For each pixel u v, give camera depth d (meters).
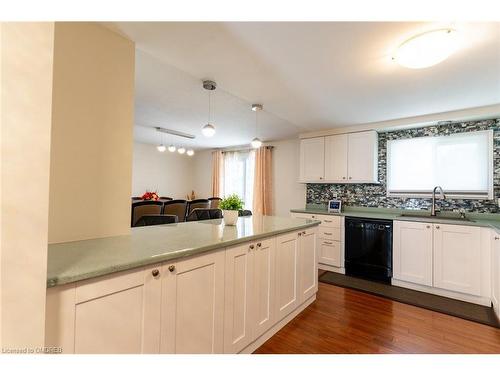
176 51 1.81
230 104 3.18
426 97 2.63
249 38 1.64
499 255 2.21
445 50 1.61
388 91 2.50
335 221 3.68
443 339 1.93
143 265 1.08
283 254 2.05
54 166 1.32
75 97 1.39
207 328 1.37
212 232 1.77
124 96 1.63
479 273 2.58
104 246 1.29
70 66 1.37
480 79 2.19
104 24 1.50
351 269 3.50
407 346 1.83
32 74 0.74
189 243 1.38
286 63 1.97
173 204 3.97
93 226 1.48
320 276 3.46
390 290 2.95
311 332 2.00
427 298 2.72
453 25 1.45
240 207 2.21
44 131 0.76
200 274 1.33
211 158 7.24
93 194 1.48
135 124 4.34
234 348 1.54
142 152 6.57
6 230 0.68
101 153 1.51
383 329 2.07
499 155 2.97
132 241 1.43
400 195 3.63
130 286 1.04
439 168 3.35
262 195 5.52
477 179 3.08
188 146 6.65
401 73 2.11
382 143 3.85
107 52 1.54
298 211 4.14
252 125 4.20
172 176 7.25
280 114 3.32
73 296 0.88
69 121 1.37
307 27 1.51
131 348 1.04
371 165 3.69
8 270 0.68
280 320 2.03
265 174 5.52
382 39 1.63
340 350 1.77
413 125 3.43
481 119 3.08
